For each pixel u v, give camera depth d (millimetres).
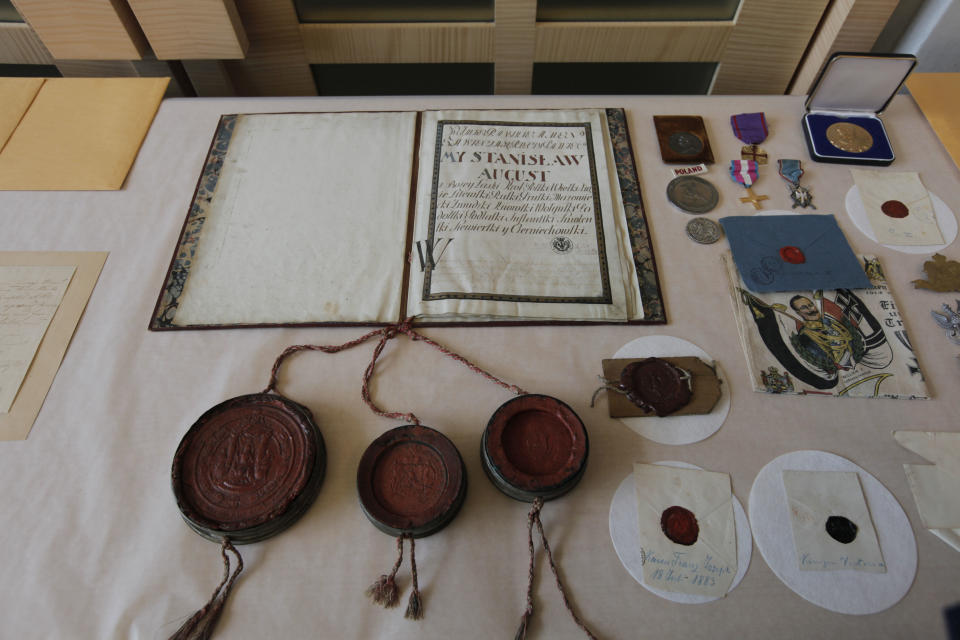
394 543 698
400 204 982
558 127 1089
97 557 684
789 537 701
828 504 722
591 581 676
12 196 994
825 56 1216
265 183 1010
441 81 1397
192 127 1102
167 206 994
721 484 734
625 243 948
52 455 753
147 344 844
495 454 703
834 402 801
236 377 816
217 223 959
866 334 855
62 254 931
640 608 662
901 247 955
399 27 1219
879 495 731
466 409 794
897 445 768
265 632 646
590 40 1248
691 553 691
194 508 676
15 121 1081
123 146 1060
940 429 778
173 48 1112
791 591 671
